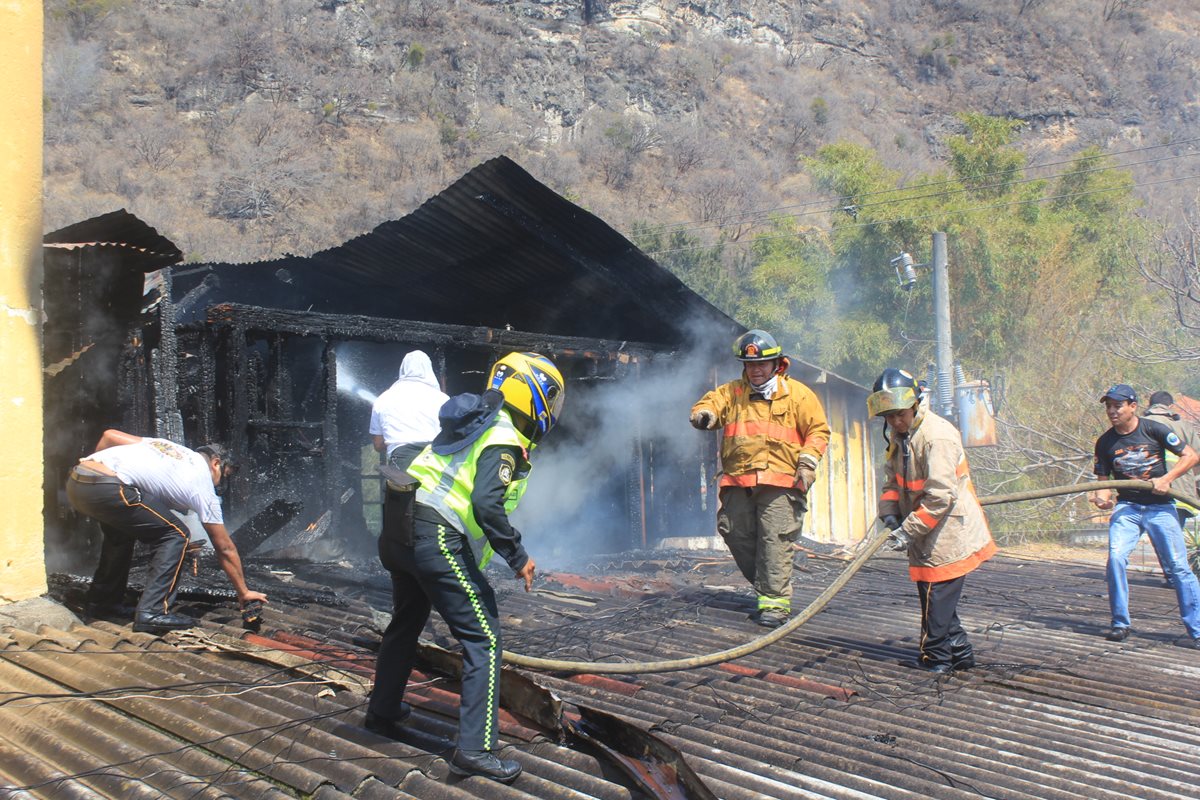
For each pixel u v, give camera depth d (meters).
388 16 62.06
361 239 11.50
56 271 7.87
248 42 56.69
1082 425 19.91
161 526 5.36
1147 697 5.05
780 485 6.39
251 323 8.85
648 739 3.38
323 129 55.69
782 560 6.41
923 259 24.70
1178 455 6.65
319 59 59.41
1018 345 23.72
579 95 62.88
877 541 5.28
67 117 50.66
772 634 4.84
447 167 55.03
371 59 60.69
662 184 58.56
